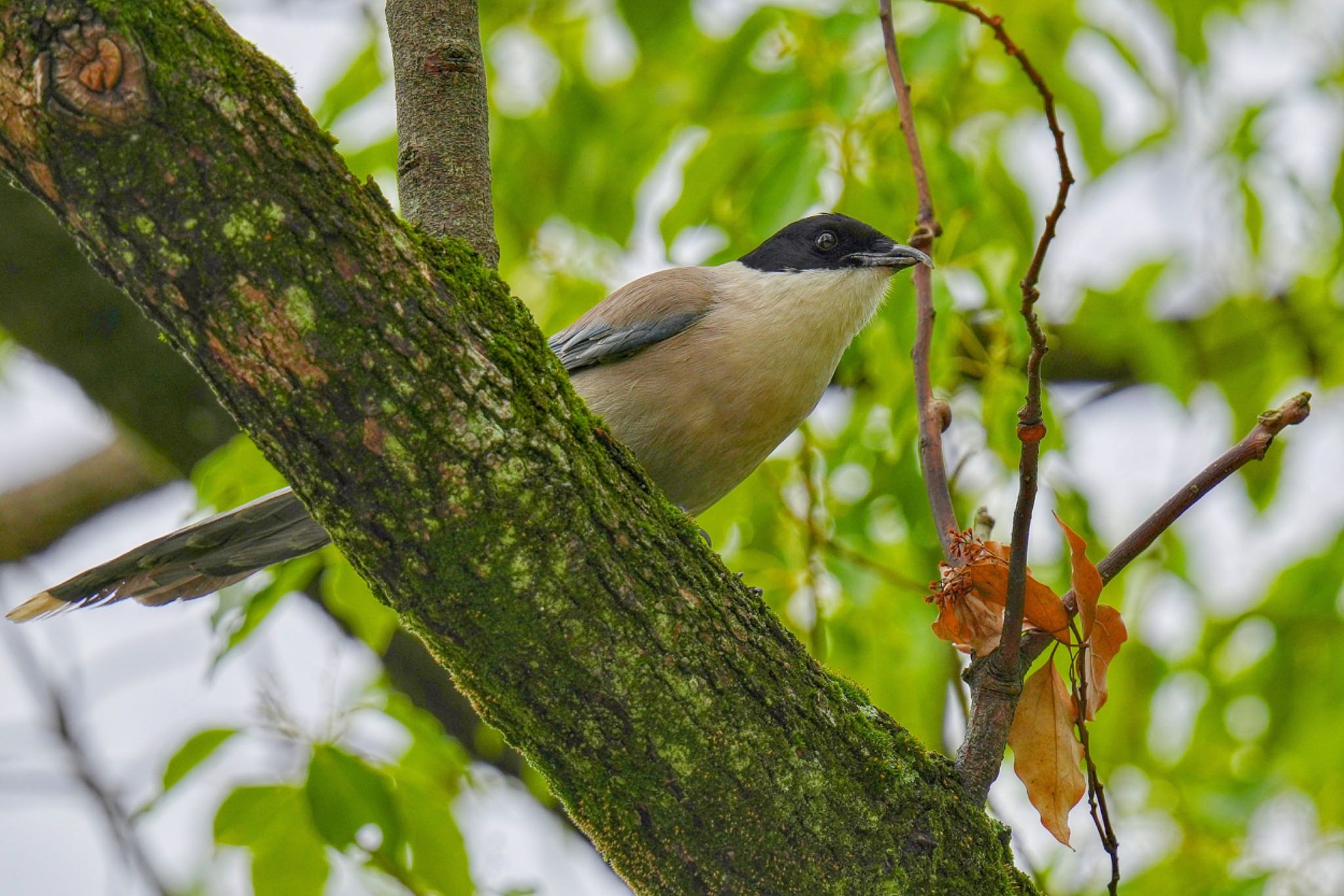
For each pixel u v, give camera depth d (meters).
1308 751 12.85
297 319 5.12
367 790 9.09
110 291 12.03
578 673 5.71
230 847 9.54
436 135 7.16
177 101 4.84
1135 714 12.94
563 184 12.94
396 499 5.40
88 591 7.95
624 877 6.21
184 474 12.78
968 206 10.48
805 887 6.12
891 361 10.48
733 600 6.13
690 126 11.84
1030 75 6.10
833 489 12.01
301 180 5.09
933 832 6.32
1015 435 10.65
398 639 12.47
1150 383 12.78
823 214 10.41
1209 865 12.28
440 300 5.46
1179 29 12.52
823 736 6.17
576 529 5.62
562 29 12.86
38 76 4.68
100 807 10.84
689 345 9.70
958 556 6.99
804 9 11.15
